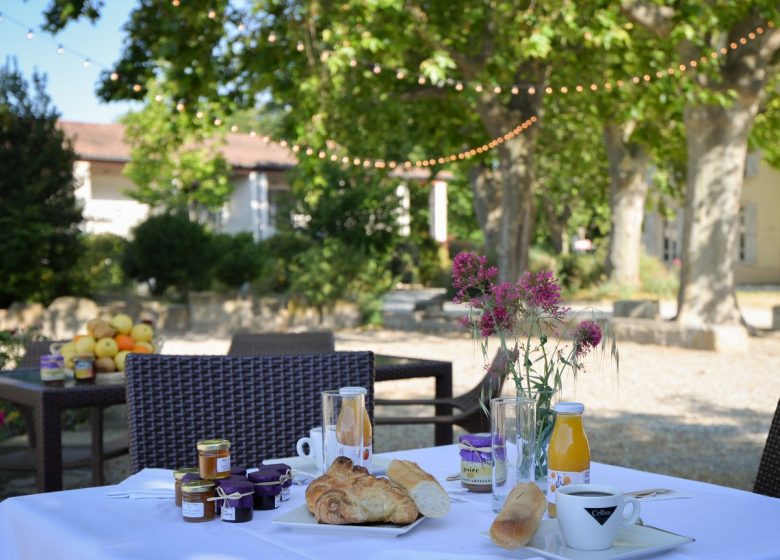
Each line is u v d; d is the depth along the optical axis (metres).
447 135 17.27
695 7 11.02
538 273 2.10
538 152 22.70
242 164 28.33
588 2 11.95
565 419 1.97
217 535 1.84
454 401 4.79
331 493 1.87
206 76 11.99
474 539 1.81
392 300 23.48
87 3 11.01
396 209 24.11
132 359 2.91
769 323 16.88
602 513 1.69
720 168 12.88
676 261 28.77
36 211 15.48
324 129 14.08
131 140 26.22
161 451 2.92
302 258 17.22
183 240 18.72
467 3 13.11
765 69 12.65
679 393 9.08
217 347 13.73
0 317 14.51
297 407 3.07
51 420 3.96
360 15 11.77
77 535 1.85
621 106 15.89
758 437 7.02
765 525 1.92
